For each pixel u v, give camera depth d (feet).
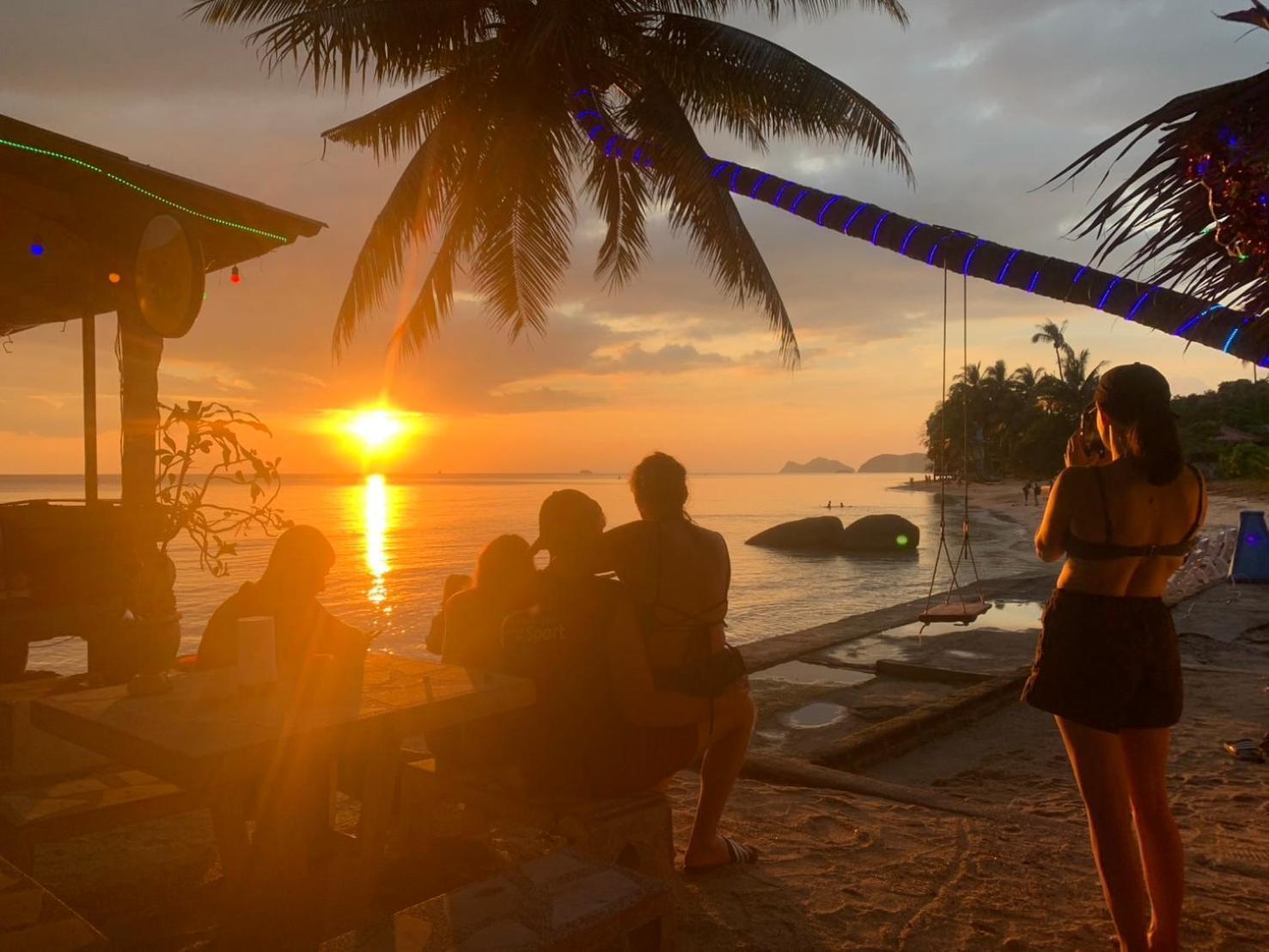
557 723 9.01
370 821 8.27
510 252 42.75
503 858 10.37
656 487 9.61
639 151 32.50
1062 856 10.86
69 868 10.30
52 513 17.15
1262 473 139.85
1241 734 17.62
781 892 9.81
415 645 44.75
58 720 8.09
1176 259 7.11
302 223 19.01
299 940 7.91
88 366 19.54
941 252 11.70
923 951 8.61
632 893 6.66
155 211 16.97
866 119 34.24
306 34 32.86
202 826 11.65
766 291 34.01
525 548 9.93
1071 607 8.18
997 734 18.63
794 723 20.33
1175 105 6.55
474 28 37.58
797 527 114.01
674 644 9.26
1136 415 7.92
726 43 34.71
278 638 9.42
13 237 17.58
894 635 30.32
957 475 353.51
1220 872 11.04
